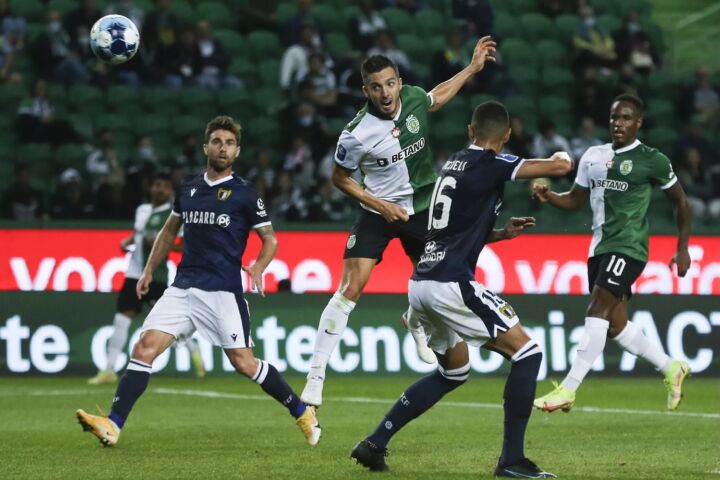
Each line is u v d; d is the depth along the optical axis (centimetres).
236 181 2809
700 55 8419
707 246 5250
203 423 3441
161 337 2773
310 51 6850
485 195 2386
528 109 7019
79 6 7012
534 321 5153
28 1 7250
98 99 6712
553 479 2336
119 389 2755
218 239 2775
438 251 2391
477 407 3931
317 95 6569
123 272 5134
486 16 7375
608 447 2897
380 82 2816
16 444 2930
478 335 2367
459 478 2348
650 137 6931
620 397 4350
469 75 3102
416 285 2416
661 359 3388
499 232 2605
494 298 2377
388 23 7525
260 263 2811
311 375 2966
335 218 5853
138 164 6134
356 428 3328
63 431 3222
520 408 2352
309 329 5094
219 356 5075
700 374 5188
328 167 6159
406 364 5103
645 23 8056
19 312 5053
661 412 3794
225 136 2786
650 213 6306
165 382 4847
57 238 5116
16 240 5088
